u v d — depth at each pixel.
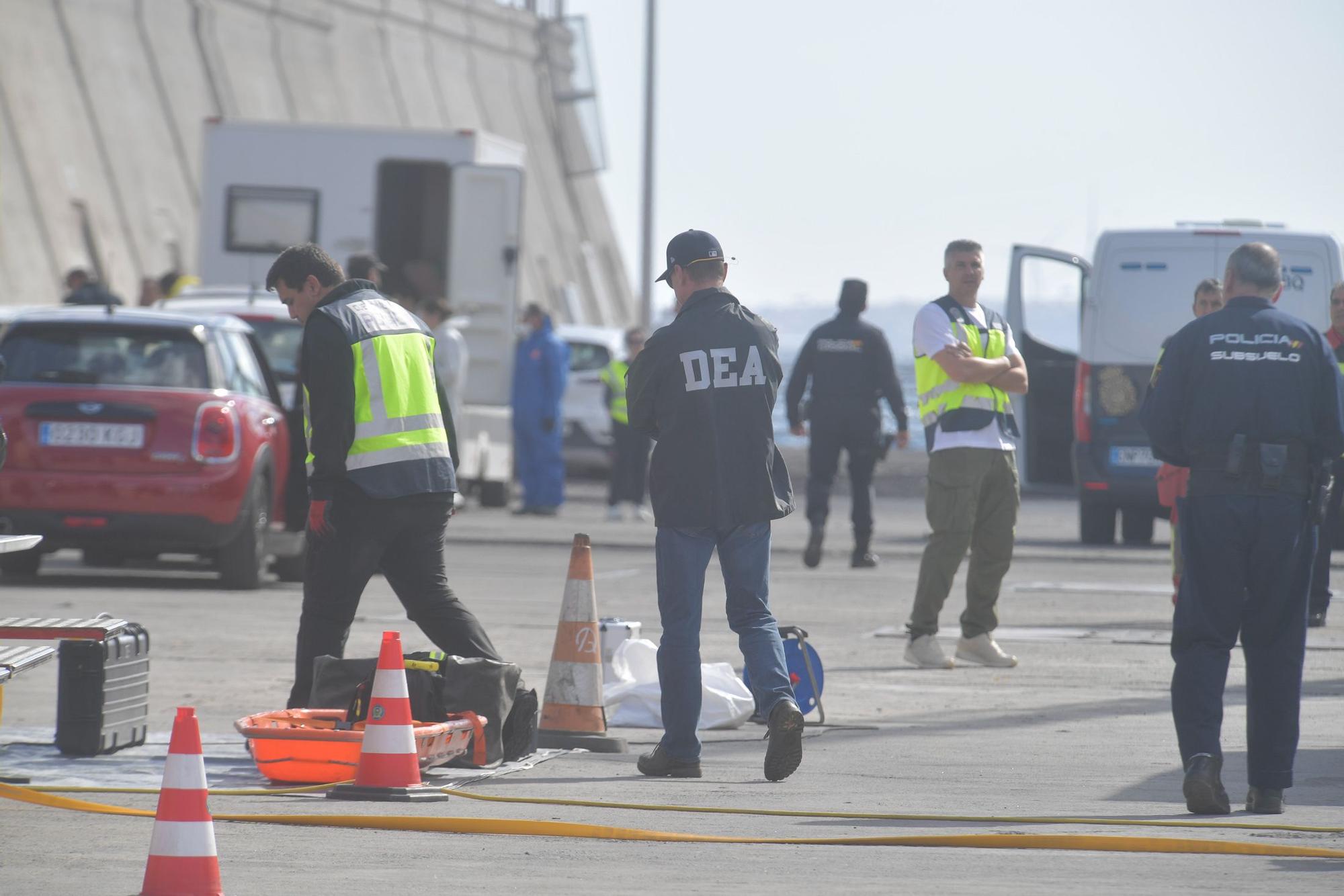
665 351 27.02
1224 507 24.09
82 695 27.91
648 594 55.69
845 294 62.34
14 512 51.62
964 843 21.92
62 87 152.50
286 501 55.97
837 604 53.31
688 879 19.83
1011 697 35.91
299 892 19.08
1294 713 24.03
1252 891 19.23
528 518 90.44
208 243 89.12
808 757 28.94
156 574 59.34
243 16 185.62
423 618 29.28
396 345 28.80
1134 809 24.38
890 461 145.25
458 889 19.25
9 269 135.12
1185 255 73.38
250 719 26.33
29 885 19.44
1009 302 81.50
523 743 28.55
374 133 89.00
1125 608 53.25
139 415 51.88
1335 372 24.34
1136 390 74.06
